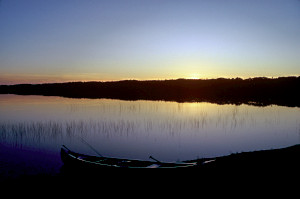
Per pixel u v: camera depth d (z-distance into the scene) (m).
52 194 9.40
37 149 16.20
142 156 14.59
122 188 10.14
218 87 78.75
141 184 9.81
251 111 32.97
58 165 12.95
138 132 21.08
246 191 8.15
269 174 8.84
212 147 16.31
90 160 12.09
